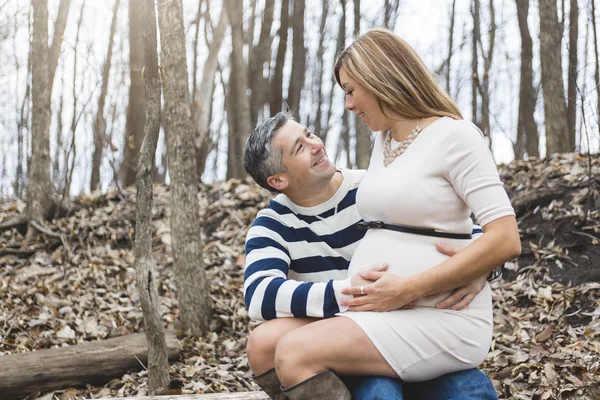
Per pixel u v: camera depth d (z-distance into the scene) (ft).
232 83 39.47
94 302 14.94
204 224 19.31
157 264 17.01
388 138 7.34
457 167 6.68
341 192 8.04
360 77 7.07
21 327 13.61
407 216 6.89
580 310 13.00
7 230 19.44
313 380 6.59
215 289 15.34
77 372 11.56
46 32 19.92
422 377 6.94
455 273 6.52
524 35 36.24
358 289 6.77
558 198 16.55
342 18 47.19
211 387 11.21
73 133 20.47
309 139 7.79
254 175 8.00
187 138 14.06
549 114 24.08
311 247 7.91
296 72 42.63
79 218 19.85
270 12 43.29
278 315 7.22
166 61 14.06
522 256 15.38
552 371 10.32
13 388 11.07
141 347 12.14
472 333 6.91
